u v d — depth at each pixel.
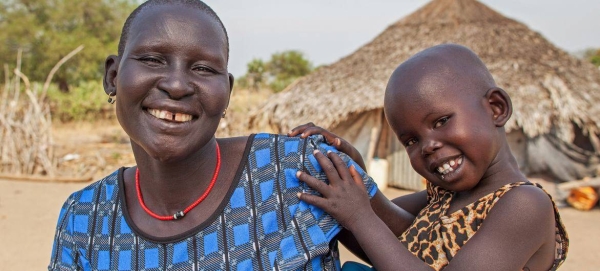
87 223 1.92
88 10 30.95
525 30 12.38
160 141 1.64
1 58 28.77
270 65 38.25
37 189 10.96
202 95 1.66
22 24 28.73
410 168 11.14
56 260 1.95
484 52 11.58
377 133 11.27
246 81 27.47
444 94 1.98
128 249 1.82
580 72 11.37
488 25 12.28
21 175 11.94
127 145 18.59
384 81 11.18
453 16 12.60
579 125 10.42
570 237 7.41
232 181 1.83
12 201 9.76
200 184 1.80
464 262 1.86
